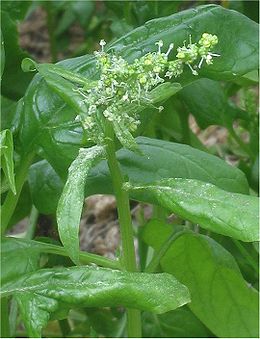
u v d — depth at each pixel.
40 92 0.52
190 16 0.53
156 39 0.52
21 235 0.81
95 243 0.87
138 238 0.69
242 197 0.45
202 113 0.67
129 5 0.66
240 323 0.61
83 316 0.75
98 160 0.47
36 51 1.28
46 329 0.77
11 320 0.65
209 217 0.45
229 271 0.59
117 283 0.45
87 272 0.46
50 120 0.51
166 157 0.54
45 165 0.57
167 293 0.45
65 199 0.44
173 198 0.46
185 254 0.59
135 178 0.53
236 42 0.52
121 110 0.45
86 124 0.45
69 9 1.10
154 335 0.64
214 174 0.55
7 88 0.64
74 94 0.47
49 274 0.47
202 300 0.61
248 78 0.65
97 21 1.06
